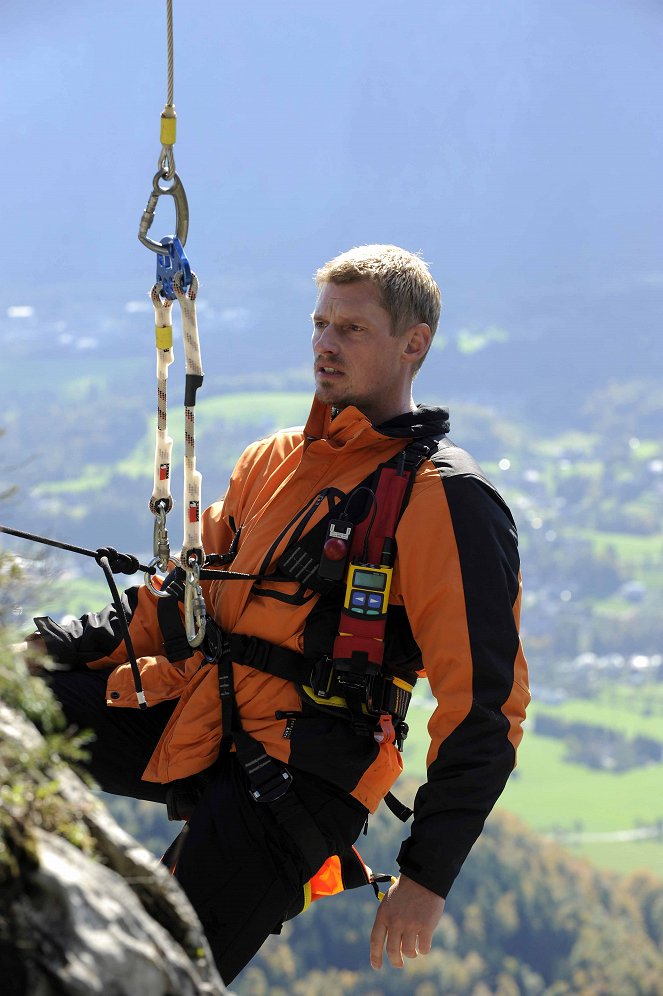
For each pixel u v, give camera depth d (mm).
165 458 4012
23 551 2377
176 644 4027
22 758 2137
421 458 4066
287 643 3885
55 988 1861
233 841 3648
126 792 4105
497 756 3721
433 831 3670
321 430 4289
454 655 3785
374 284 4227
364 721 3857
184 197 3781
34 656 2326
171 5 3695
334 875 3877
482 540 3904
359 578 3830
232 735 3811
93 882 2035
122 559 4000
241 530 4246
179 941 2256
